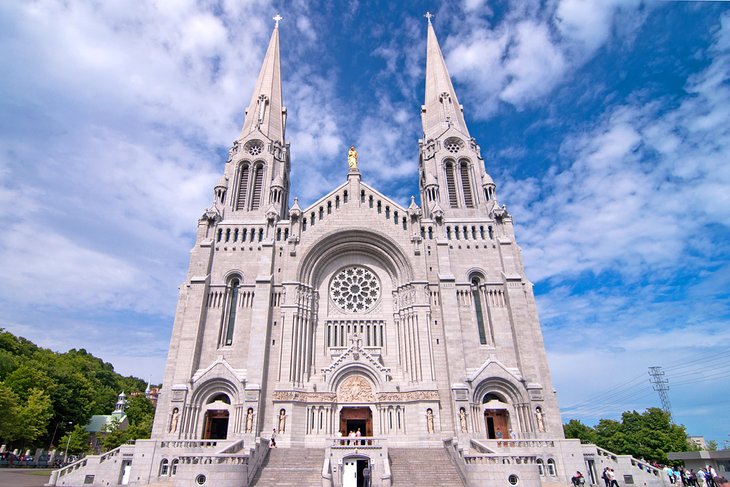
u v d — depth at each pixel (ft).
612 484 116.98
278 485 110.83
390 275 183.62
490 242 182.70
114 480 130.52
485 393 153.58
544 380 159.74
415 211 185.78
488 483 106.22
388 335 172.14
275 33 265.54
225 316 170.19
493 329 166.40
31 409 234.17
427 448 137.39
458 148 210.59
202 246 178.81
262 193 199.11
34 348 380.58
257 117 220.64
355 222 185.88
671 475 129.29
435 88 237.25
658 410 263.29
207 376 153.28
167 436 144.66
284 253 179.73
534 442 137.59
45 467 231.71
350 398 157.28
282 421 149.18
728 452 146.30
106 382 467.52
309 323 170.09
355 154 202.08
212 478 103.45
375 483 115.24
